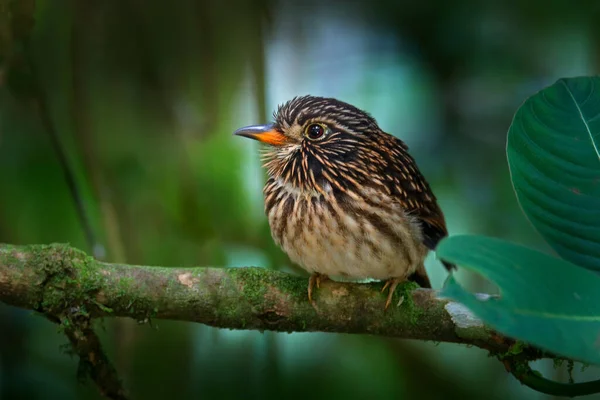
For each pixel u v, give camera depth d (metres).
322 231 7.20
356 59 10.80
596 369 9.74
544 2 9.95
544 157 4.77
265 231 9.40
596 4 9.88
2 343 9.09
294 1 10.78
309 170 7.43
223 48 9.33
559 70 10.19
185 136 9.42
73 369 9.16
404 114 10.55
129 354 8.56
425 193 8.05
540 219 4.75
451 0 10.27
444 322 6.37
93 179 8.81
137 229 9.20
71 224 9.01
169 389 8.86
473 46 10.29
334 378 9.23
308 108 7.70
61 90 9.25
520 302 3.78
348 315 6.55
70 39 9.09
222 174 9.40
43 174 8.99
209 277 6.47
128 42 9.32
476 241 3.95
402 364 9.36
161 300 6.39
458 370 9.58
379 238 7.20
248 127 7.86
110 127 9.34
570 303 3.85
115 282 6.35
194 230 9.31
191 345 9.02
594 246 4.68
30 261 6.26
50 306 6.29
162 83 9.41
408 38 10.61
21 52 8.40
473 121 10.35
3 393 8.95
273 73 10.75
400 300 6.45
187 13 9.29
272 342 8.90
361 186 7.32
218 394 8.88
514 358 6.09
